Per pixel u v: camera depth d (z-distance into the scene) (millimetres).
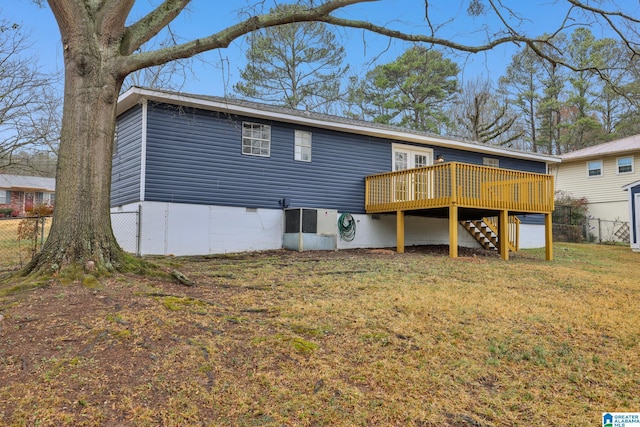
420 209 11992
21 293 5004
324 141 12984
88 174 5828
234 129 11445
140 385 3309
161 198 10281
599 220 21953
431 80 26781
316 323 4785
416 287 6793
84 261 5629
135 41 6355
